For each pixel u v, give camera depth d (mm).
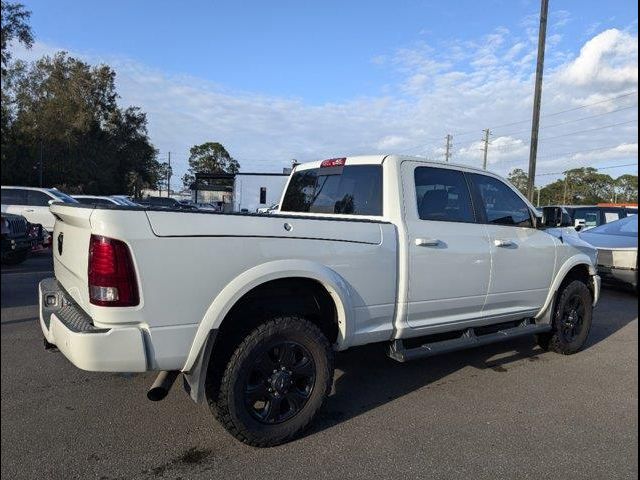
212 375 3275
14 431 3461
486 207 4812
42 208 15438
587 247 5805
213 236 3072
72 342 2840
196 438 3428
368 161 4395
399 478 3018
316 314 3654
